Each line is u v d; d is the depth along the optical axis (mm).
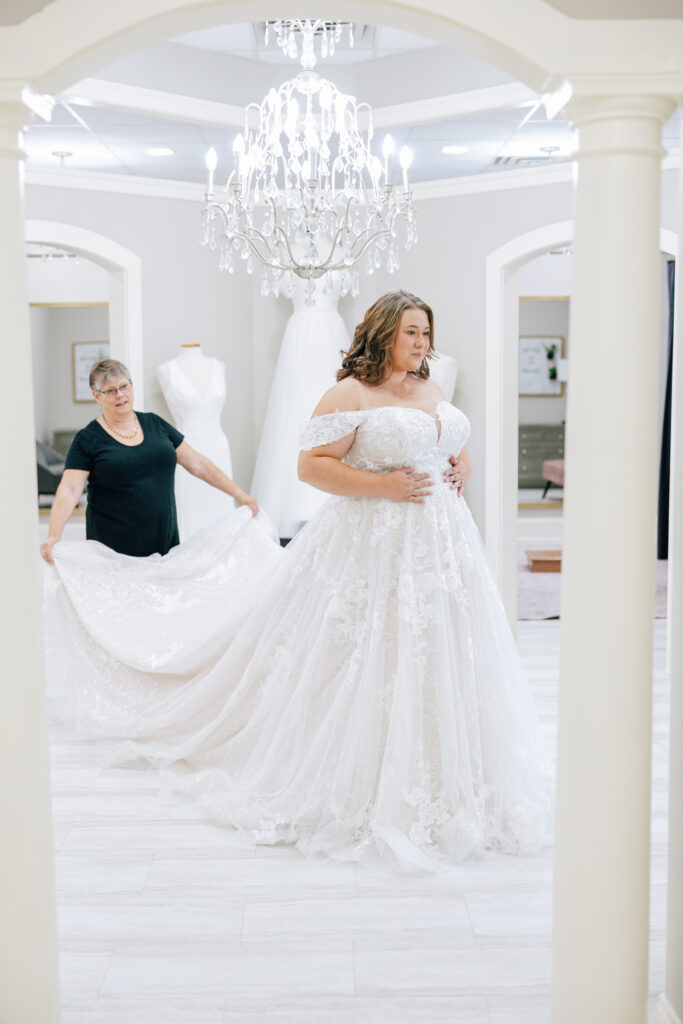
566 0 1866
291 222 4406
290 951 2498
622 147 1884
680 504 2164
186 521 6102
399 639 3029
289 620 3305
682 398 2180
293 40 4309
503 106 4844
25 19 1873
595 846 2039
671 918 2176
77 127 5309
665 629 6223
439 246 6242
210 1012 2260
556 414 12188
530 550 8789
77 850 3033
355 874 2893
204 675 3707
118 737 3822
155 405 6375
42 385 11516
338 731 3082
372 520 3139
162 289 6320
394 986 2355
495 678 3113
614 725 2004
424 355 3303
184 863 2953
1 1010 2062
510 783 3078
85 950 2502
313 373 6305
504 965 2441
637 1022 2094
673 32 1859
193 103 5020
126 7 1879
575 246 1964
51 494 11172
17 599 1981
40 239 5805
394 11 1922
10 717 1999
